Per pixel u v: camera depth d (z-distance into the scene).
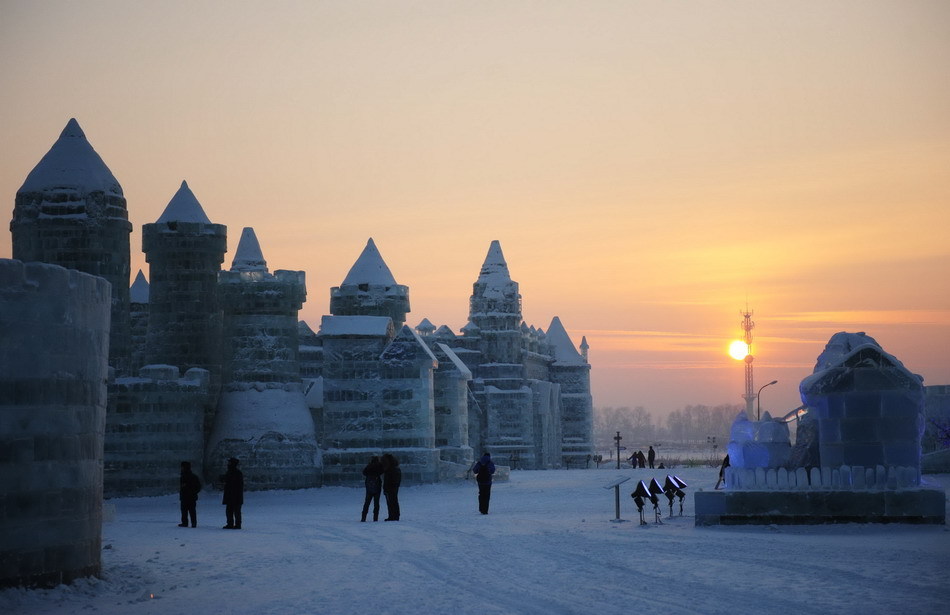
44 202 52.94
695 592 17.44
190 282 58.19
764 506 27.72
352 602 17.58
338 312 68.62
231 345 57.16
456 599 17.44
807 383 28.75
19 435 18.91
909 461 28.17
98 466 20.92
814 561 20.80
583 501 42.28
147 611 17.45
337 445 56.44
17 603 18.14
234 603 18.00
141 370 54.09
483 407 88.06
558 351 108.69
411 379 56.53
